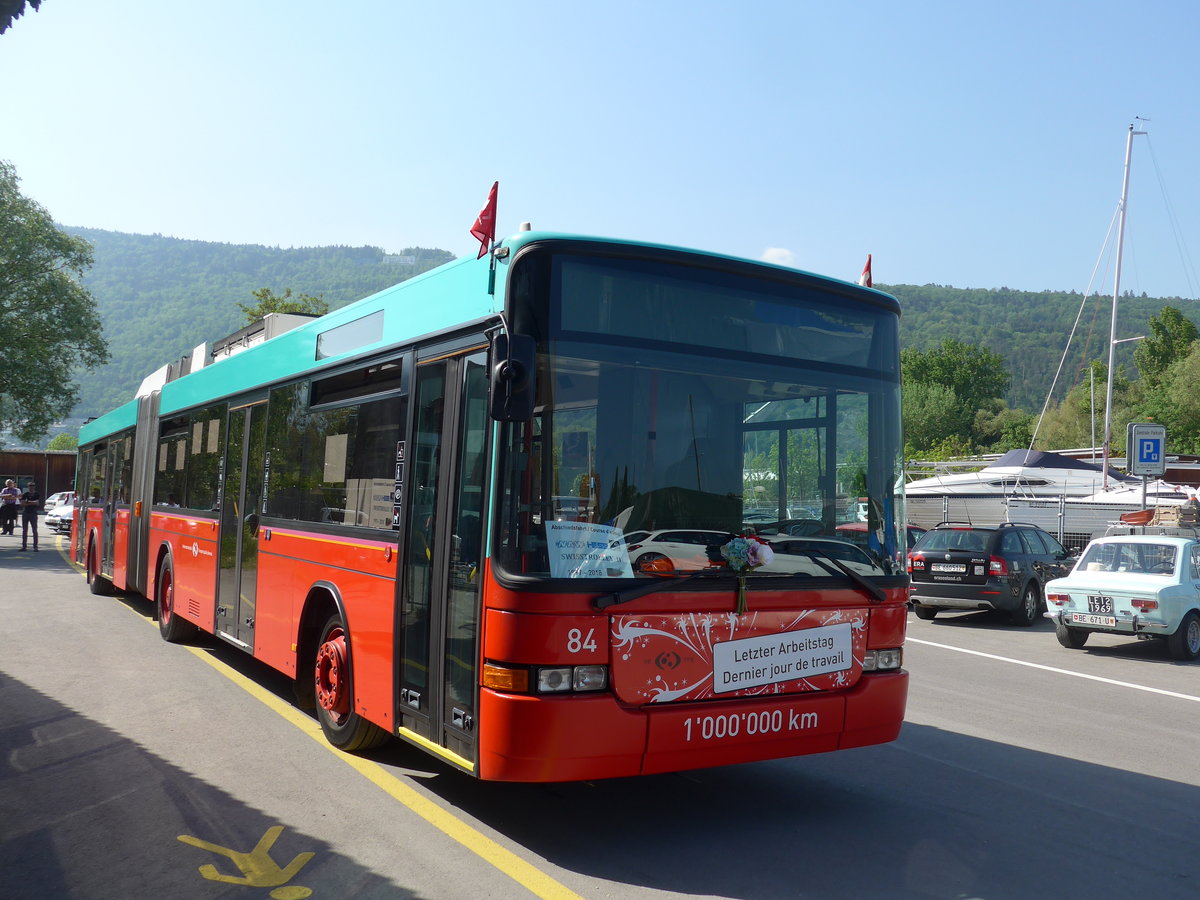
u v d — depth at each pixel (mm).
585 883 4703
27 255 36156
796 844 5375
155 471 12727
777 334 5625
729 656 5211
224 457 9781
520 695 4785
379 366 6605
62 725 7562
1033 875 5004
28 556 25422
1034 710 9445
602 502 4992
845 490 5781
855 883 4812
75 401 38312
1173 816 6098
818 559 5574
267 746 7051
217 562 9703
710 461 5312
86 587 17750
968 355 103812
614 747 4836
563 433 4949
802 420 5656
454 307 5672
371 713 6305
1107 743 8086
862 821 5820
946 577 17094
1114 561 14398
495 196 5402
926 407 94875
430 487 5742
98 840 5164
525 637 4785
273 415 8570
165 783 6145
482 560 5023
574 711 4746
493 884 4656
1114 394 77562
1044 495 29031
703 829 5590
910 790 6523
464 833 5359
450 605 5375
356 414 6910
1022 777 6922
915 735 8180
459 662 5234
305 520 7641
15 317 36438
